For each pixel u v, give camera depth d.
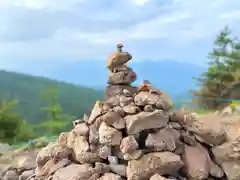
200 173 1.75
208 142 1.89
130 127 1.77
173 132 1.85
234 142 1.83
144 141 1.80
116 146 1.82
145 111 1.85
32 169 2.50
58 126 3.20
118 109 1.87
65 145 2.07
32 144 3.01
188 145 1.88
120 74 2.02
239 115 2.20
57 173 1.88
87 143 1.92
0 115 3.33
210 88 3.65
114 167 1.81
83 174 1.79
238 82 3.78
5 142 3.19
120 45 2.06
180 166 1.74
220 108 2.86
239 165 1.79
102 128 1.84
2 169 2.56
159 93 1.97
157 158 1.72
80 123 2.04
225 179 1.81
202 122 1.95
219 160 1.84
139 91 2.02
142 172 1.69
